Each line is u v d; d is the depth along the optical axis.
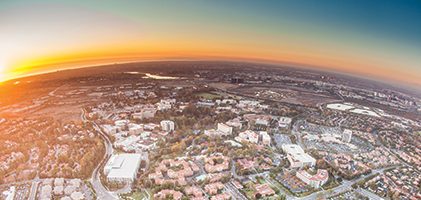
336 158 152.88
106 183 113.25
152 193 108.31
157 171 122.81
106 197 104.75
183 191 109.62
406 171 144.12
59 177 116.88
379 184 126.81
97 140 154.50
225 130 180.75
